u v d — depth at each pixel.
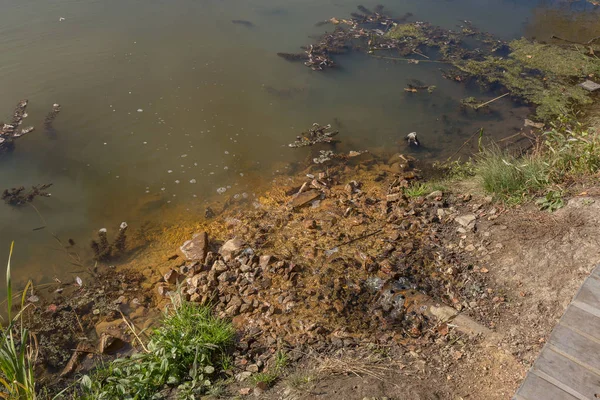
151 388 3.62
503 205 5.25
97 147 7.09
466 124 7.82
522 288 4.18
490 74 9.16
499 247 4.68
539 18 11.70
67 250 5.53
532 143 6.89
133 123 7.55
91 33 10.00
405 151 7.26
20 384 3.21
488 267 4.53
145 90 8.30
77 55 9.18
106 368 4.01
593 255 4.05
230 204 6.27
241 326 4.26
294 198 6.21
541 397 2.78
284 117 7.91
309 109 8.12
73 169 6.70
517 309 4.00
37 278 5.14
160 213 6.11
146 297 4.88
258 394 3.46
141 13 10.99
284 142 7.40
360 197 6.21
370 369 3.59
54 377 4.05
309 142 7.30
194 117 7.78
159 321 4.34
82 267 5.29
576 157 5.31
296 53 9.60
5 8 10.87
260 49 9.75
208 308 4.41
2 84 8.24
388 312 4.26
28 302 4.81
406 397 3.27
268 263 5.00
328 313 4.30
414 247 5.01
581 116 7.87
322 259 5.01
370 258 4.89
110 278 5.12
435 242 5.04
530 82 8.90
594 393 2.79
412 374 3.52
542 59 9.67
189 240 5.54
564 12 12.05
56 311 4.68
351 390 3.33
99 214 6.05
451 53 9.91
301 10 11.64
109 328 4.46
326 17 11.33
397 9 12.06
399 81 8.99
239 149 7.21
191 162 6.93
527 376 2.89
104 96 8.12
